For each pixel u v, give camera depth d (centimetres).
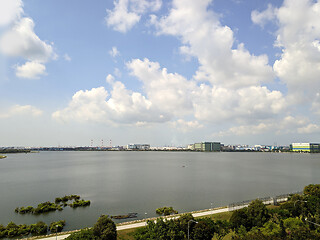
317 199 8700
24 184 17862
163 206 11362
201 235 6019
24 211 10762
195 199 12688
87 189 15762
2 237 7725
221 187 16050
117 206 11488
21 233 7981
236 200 12425
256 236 5291
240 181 18600
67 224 9088
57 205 11731
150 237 5941
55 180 19675
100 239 5503
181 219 6538
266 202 10156
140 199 12812
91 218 9762
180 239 5912
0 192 15050
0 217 10088
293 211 7894
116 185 17150
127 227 7562
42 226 8381
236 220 6819
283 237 5706
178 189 15425
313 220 6794
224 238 6362
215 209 9544
